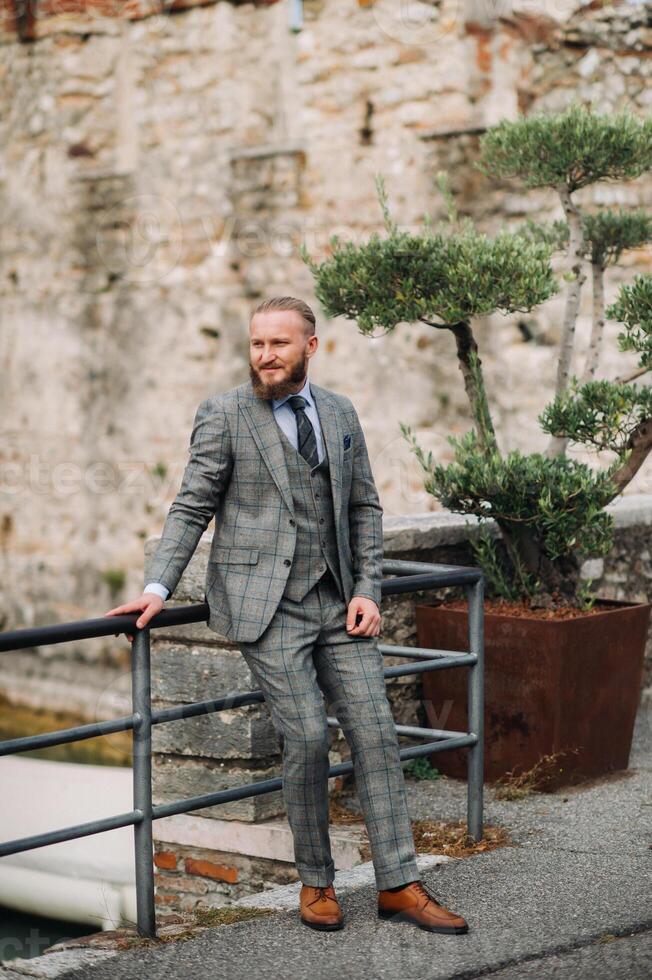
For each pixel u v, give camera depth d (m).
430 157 8.68
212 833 4.59
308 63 9.22
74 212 10.29
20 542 10.64
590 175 5.17
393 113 8.84
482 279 4.63
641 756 5.17
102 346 10.24
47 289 10.46
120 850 5.37
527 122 5.11
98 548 10.24
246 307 9.60
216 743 4.54
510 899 3.48
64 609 10.35
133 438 10.12
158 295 9.98
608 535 4.75
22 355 10.61
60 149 10.29
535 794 4.63
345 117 9.07
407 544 4.92
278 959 3.07
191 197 9.81
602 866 3.77
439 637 4.86
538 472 4.63
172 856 4.70
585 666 4.70
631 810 4.40
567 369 5.30
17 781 7.24
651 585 5.88
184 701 4.56
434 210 8.69
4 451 10.73
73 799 6.89
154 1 9.88
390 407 8.95
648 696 5.76
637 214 5.55
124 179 10.06
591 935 3.21
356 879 3.67
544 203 8.23
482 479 4.64
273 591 3.15
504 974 2.98
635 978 2.94
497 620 4.70
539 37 8.30
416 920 3.26
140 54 9.99
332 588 3.28
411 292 4.74
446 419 8.70
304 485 3.20
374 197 8.96
